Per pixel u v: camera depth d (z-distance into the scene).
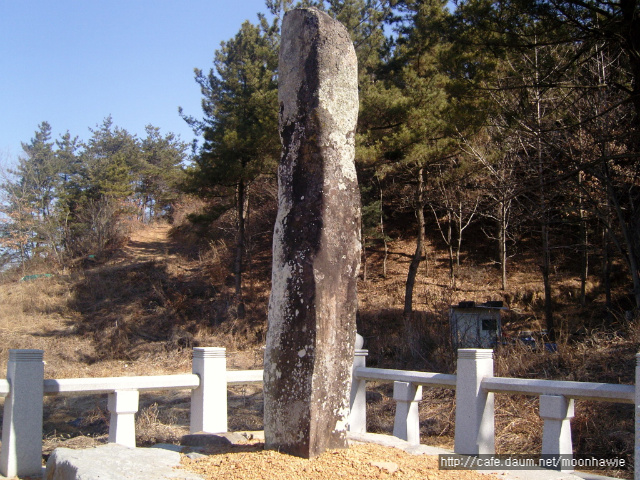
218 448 5.12
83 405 15.27
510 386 5.43
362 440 5.66
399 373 6.71
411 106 18.95
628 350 10.05
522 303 23.03
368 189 27.08
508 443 7.70
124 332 24.11
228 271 29.98
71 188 42.12
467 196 25.55
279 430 4.68
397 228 31.81
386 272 27.67
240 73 24.70
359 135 19.20
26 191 40.00
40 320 25.70
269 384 4.80
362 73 22.09
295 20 5.13
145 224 44.41
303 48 5.02
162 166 54.62
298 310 4.66
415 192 25.95
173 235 39.47
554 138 14.80
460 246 28.94
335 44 5.03
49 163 43.97
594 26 11.90
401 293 25.02
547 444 5.09
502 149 20.12
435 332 15.07
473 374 5.70
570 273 24.59
